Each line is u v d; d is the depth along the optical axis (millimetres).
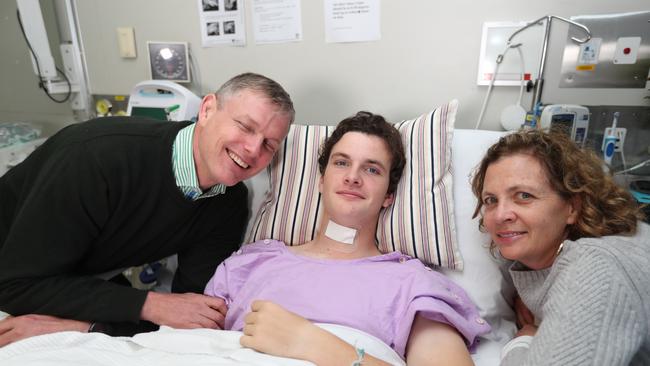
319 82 1765
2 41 2131
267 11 1730
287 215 1377
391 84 1686
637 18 1379
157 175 1104
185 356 848
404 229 1254
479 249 1227
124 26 1931
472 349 1042
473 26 1537
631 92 1450
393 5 1589
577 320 720
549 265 958
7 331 999
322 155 1361
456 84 1619
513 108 1512
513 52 1514
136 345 922
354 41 1669
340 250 1242
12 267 1000
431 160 1293
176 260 1629
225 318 1153
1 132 1939
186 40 1876
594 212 884
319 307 1039
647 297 739
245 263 1224
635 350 708
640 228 896
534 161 904
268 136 1110
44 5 1949
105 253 1198
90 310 1037
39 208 999
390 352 922
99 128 1101
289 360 837
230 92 1103
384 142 1250
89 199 1035
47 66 1801
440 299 1000
